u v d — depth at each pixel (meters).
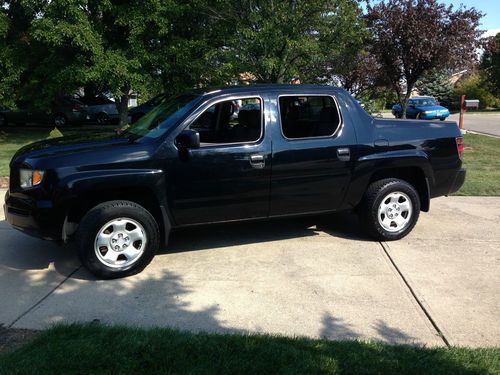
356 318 3.82
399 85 15.02
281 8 11.52
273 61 11.55
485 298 4.17
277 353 3.16
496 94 45.88
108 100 23.83
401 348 3.29
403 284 4.45
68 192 4.42
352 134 5.36
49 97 16.19
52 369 2.96
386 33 13.13
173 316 3.86
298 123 5.23
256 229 6.15
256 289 4.36
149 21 14.47
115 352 3.14
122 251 4.64
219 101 4.98
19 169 4.68
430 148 5.62
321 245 5.54
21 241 5.73
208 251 5.36
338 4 11.88
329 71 13.99
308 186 5.23
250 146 4.95
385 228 5.59
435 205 7.38
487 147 14.43
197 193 4.84
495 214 6.83
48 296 4.24
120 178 4.54
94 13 14.78
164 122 4.97
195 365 3.02
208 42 15.16
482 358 3.16
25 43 15.73
